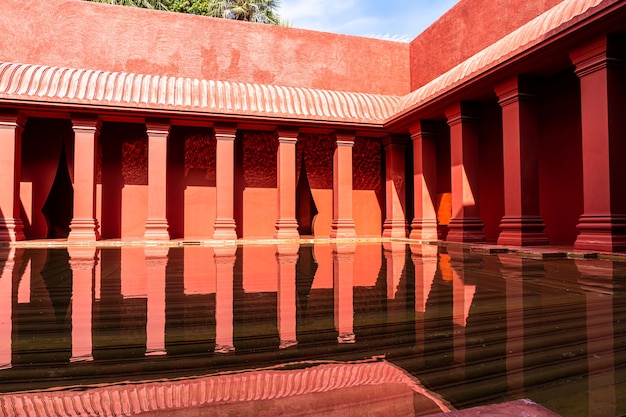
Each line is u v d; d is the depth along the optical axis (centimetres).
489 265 325
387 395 75
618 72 419
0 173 659
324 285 222
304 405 71
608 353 101
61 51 820
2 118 662
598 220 414
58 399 74
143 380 84
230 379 84
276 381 83
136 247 602
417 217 773
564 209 567
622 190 412
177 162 831
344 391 77
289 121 787
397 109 840
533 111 532
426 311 154
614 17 380
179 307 163
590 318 140
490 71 525
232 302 174
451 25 849
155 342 113
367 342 112
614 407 69
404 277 254
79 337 118
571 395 75
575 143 550
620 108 416
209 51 902
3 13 796
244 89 803
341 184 837
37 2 813
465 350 104
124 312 154
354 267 314
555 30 427
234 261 371
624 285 218
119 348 107
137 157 814
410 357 98
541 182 608
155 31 875
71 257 415
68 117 720
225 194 773
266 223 871
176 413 68
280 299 181
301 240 774
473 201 642
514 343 110
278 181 809
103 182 796
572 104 555
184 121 768
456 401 72
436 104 661
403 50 1023
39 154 782
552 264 330
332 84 972
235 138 859
